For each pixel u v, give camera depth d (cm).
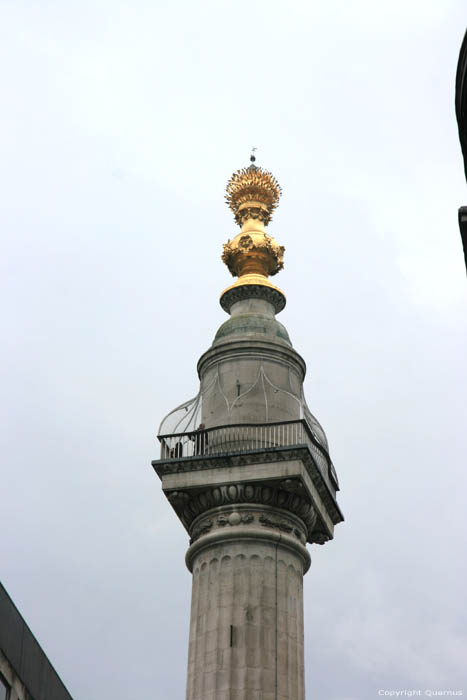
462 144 2945
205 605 4597
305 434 4794
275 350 5025
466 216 2853
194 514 4781
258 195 5516
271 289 5241
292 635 4553
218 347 5038
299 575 4700
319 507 4800
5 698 3631
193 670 4525
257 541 4653
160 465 4769
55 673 4000
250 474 4688
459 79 2902
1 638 3616
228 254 5366
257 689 4428
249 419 4866
